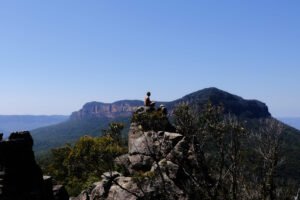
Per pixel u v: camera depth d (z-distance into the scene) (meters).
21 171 19.03
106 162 28.12
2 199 17.39
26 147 20.09
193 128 24.14
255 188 22.05
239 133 22.64
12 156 18.88
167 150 27.83
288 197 21.00
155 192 25.81
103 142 28.39
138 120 30.17
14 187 18.11
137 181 26.81
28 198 18.50
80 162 28.27
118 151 28.59
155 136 29.30
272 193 21.28
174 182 25.69
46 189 21.22
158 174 26.66
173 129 30.64
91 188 30.91
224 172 23.98
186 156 26.11
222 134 22.78
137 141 30.64
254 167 22.73
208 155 24.28
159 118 29.83
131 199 26.39
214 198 22.50
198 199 23.55
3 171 18.08
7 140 19.14
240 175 22.81
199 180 23.89
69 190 34.56
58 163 36.16
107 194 28.28
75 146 28.58
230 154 22.66
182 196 24.86
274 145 22.00
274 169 21.64
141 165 29.61
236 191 22.27
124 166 30.70
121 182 28.42
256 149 22.44
